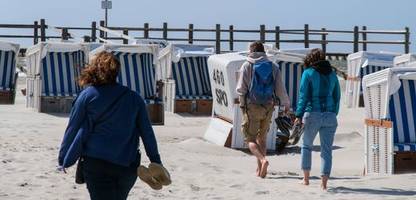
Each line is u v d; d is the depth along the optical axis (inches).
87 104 290.5
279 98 548.1
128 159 290.4
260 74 539.2
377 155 570.3
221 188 497.4
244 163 636.7
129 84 959.0
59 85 1042.7
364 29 2218.3
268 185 510.3
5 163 561.9
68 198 450.9
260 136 552.7
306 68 486.9
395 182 515.2
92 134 290.8
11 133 768.3
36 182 492.7
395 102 577.0
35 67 1056.8
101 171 288.5
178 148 706.2
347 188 495.5
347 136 815.7
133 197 459.8
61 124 880.3
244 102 543.5
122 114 291.0
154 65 955.3
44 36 1959.9
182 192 480.4
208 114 1083.3
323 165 487.8
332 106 485.1
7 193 457.4
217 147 716.7
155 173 289.1
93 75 295.1
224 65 729.6
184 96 1090.7
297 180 535.8
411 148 561.0
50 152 633.0
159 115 932.0
